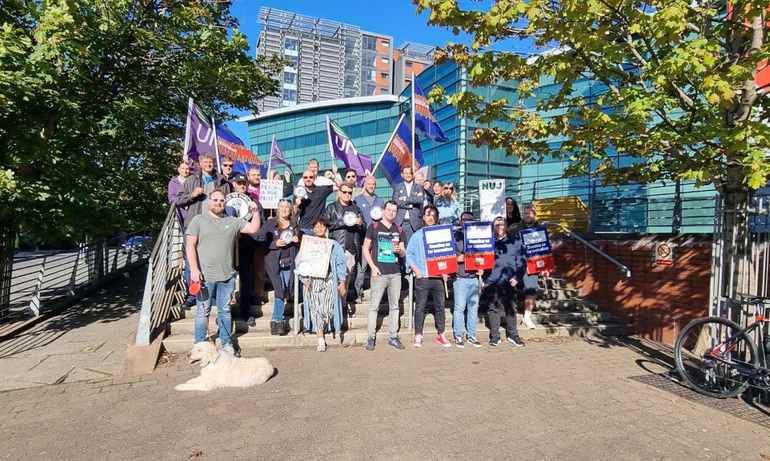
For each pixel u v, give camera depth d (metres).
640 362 6.44
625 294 8.68
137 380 5.16
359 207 7.75
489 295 7.27
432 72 27.03
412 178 8.41
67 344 7.02
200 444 3.66
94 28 8.68
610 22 5.41
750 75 4.33
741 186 5.41
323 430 3.94
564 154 7.68
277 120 45.66
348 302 7.88
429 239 6.73
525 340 7.57
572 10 4.82
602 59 5.94
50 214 8.47
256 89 14.15
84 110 9.32
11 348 6.77
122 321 8.98
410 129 10.16
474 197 15.53
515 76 6.98
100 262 14.41
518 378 5.50
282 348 6.51
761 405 4.85
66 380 5.24
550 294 9.43
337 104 40.53
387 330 7.37
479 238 6.87
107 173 10.15
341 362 5.93
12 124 7.50
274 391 4.84
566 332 7.99
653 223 12.05
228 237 5.62
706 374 5.34
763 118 5.51
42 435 3.81
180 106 11.69
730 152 4.77
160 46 9.36
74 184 8.26
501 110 6.98
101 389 4.88
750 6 4.68
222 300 5.65
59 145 8.21
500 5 5.29
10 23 7.86
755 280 5.40
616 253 8.91
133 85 10.37
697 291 7.46
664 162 7.06
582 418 4.37
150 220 13.78
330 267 6.46
